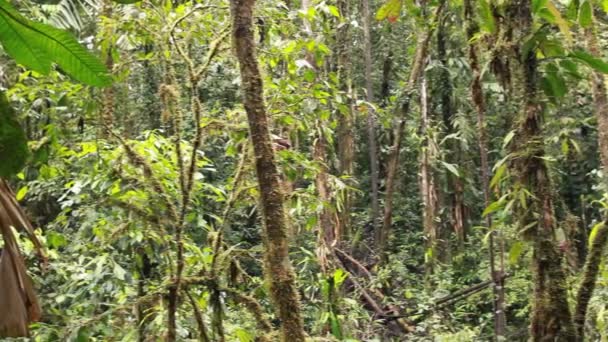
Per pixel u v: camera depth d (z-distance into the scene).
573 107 5.22
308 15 3.94
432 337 5.97
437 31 5.52
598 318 3.44
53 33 1.12
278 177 2.56
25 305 1.84
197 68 3.55
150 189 3.22
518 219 2.43
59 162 3.79
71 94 3.30
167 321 3.13
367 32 8.30
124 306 3.14
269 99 3.67
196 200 3.79
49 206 5.48
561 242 2.36
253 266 5.95
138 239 3.34
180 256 3.11
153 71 6.38
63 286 4.21
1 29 1.12
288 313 2.50
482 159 4.39
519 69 2.42
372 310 6.40
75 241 4.09
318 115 4.11
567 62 2.37
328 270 5.05
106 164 3.40
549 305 2.32
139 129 6.28
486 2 2.50
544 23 2.38
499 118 5.75
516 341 6.66
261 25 3.78
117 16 3.35
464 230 7.96
